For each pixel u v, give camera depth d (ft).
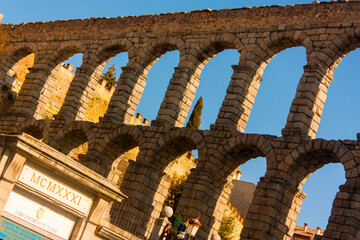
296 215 157.48
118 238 94.73
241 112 177.68
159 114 191.01
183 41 199.82
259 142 162.50
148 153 183.83
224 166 171.42
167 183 187.62
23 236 82.43
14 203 81.10
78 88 221.46
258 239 149.28
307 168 157.28
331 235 138.00
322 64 165.99
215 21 195.21
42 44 245.45
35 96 235.20
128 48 214.28
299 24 174.91
